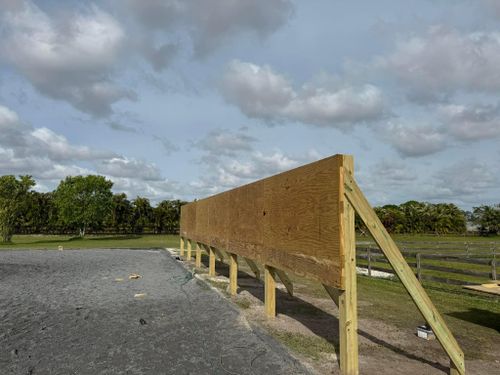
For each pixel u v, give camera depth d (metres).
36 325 5.28
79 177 33.00
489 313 5.96
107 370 3.59
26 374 3.53
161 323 5.35
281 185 4.89
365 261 13.26
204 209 10.65
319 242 3.76
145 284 8.94
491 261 7.83
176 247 21.45
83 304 6.68
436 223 46.69
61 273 10.93
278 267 4.94
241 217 6.82
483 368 3.63
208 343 4.40
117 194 40.22
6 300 7.06
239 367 3.63
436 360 3.81
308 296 7.25
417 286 3.35
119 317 5.71
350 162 3.42
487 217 45.09
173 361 3.82
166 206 42.94
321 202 3.72
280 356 3.92
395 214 47.00
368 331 4.85
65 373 3.54
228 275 10.20
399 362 3.74
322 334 4.64
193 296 7.38
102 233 40.12
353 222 3.39
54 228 39.44
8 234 25.98
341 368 3.41
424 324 5.07
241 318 5.52
